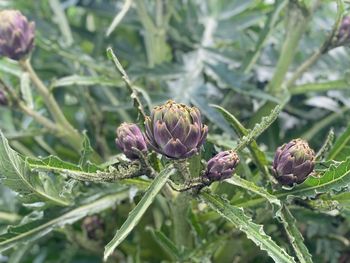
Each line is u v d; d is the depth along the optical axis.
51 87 0.60
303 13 0.59
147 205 0.41
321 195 0.47
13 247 0.54
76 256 0.74
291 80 0.62
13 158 0.43
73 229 0.64
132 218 0.40
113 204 0.52
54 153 0.67
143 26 0.71
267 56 0.69
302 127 0.68
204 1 0.78
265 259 0.60
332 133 0.46
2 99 0.58
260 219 0.50
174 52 0.75
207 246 0.52
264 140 0.65
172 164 0.42
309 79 0.71
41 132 0.63
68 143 0.69
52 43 0.65
